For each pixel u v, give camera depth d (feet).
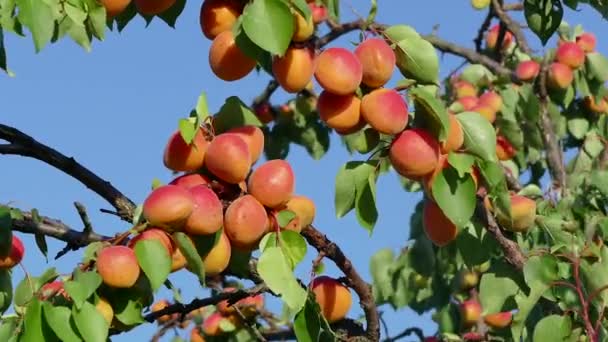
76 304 8.04
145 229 8.29
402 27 8.71
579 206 11.34
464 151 8.71
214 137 8.46
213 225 8.27
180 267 8.36
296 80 8.46
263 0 8.27
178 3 9.03
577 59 13.51
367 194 8.68
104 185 9.11
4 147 9.02
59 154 9.08
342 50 8.51
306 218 8.57
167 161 8.48
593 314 9.91
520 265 9.59
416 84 8.73
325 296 9.03
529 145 12.88
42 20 8.20
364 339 9.25
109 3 8.55
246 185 8.53
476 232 9.66
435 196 8.59
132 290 8.27
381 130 8.52
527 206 9.58
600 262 9.91
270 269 8.23
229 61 8.54
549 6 10.12
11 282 8.66
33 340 8.10
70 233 9.09
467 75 13.70
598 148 13.76
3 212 8.56
